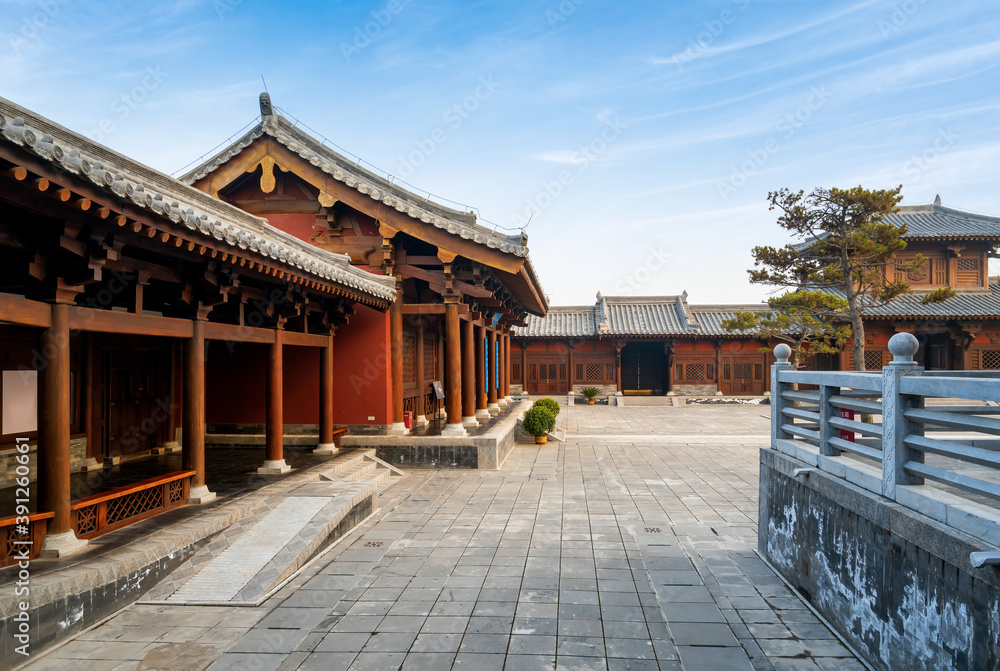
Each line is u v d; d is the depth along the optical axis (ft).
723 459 52.60
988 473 20.92
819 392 20.77
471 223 50.14
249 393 48.83
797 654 16.81
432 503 36.14
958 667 12.41
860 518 16.81
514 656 16.96
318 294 39.17
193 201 28.66
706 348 120.16
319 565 25.04
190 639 18.34
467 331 56.03
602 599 20.95
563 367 123.95
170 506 27.17
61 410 20.54
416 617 19.74
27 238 19.03
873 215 67.05
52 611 17.76
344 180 47.62
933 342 110.93
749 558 25.23
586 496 37.83
